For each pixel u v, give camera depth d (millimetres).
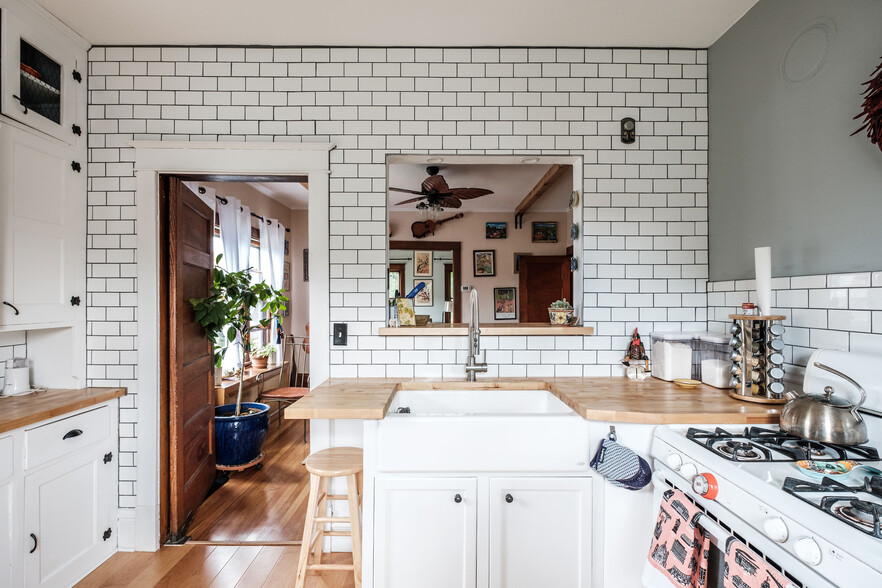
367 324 2166
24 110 1770
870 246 1370
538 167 4191
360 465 1785
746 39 1912
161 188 2162
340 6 1854
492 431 1559
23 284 1809
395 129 2162
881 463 1161
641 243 2186
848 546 803
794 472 1118
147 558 2029
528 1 1831
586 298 2184
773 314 1756
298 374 5375
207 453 2715
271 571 1941
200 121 2146
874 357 1265
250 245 4223
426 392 2006
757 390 1625
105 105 2135
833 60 1493
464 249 6328
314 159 2135
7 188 1736
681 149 2186
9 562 1560
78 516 1862
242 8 1863
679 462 1321
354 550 1758
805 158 1606
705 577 1156
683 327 2186
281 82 2156
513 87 2172
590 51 2178
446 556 1559
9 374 1962
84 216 2105
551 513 1553
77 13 1886
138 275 2105
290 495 2707
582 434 1566
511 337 2186
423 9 1881
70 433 1812
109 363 2119
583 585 1553
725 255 2055
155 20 1944
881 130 1259
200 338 2609
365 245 2160
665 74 2186
